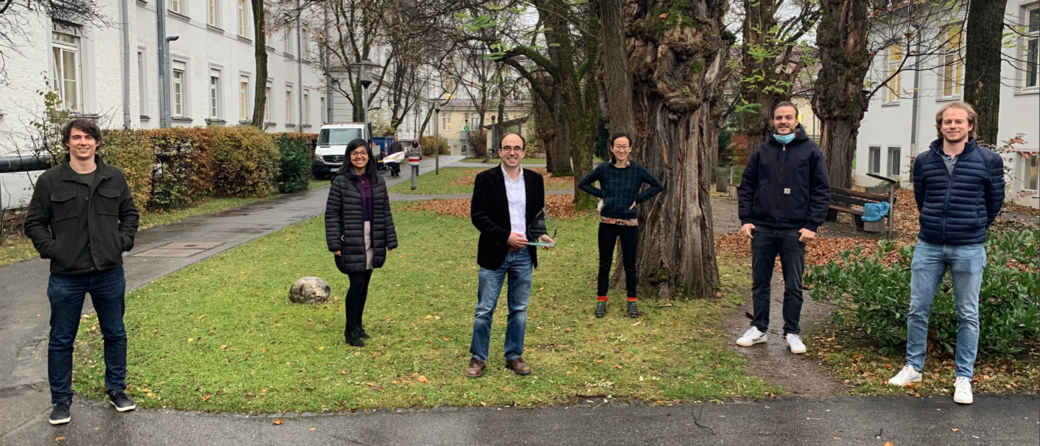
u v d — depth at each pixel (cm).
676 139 761
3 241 1163
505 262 513
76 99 1823
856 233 1333
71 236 433
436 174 3519
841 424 437
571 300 769
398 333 637
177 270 944
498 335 633
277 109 3662
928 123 2305
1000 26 1116
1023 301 537
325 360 555
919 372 506
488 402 471
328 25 3812
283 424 438
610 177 689
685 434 423
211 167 2058
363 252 595
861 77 1413
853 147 1458
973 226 470
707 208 784
